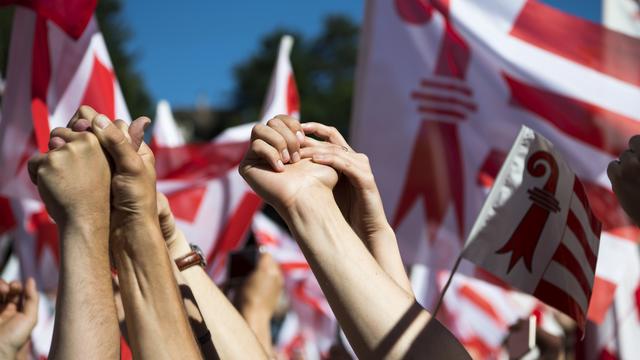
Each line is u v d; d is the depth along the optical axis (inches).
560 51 130.3
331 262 57.2
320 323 231.9
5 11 657.6
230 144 152.9
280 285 110.7
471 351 196.1
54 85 116.8
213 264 150.4
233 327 73.3
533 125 130.4
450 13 131.3
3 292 93.0
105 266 54.9
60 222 55.0
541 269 85.5
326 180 60.7
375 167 130.8
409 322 56.4
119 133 56.2
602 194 128.0
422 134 130.5
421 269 169.6
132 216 56.8
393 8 131.6
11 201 166.2
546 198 86.3
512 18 131.6
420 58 131.3
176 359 55.5
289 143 61.4
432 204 130.6
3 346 88.3
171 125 173.2
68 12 113.1
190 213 151.1
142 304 56.2
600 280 123.8
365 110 131.1
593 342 132.2
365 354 56.0
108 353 53.1
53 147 56.5
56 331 53.1
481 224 83.8
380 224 67.5
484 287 201.2
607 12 129.8
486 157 131.0
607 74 129.3
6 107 119.0
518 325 98.8
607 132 128.9
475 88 131.5
